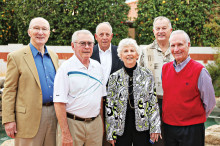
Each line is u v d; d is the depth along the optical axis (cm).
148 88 283
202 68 259
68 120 258
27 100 267
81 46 254
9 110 263
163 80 289
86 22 823
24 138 269
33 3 827
